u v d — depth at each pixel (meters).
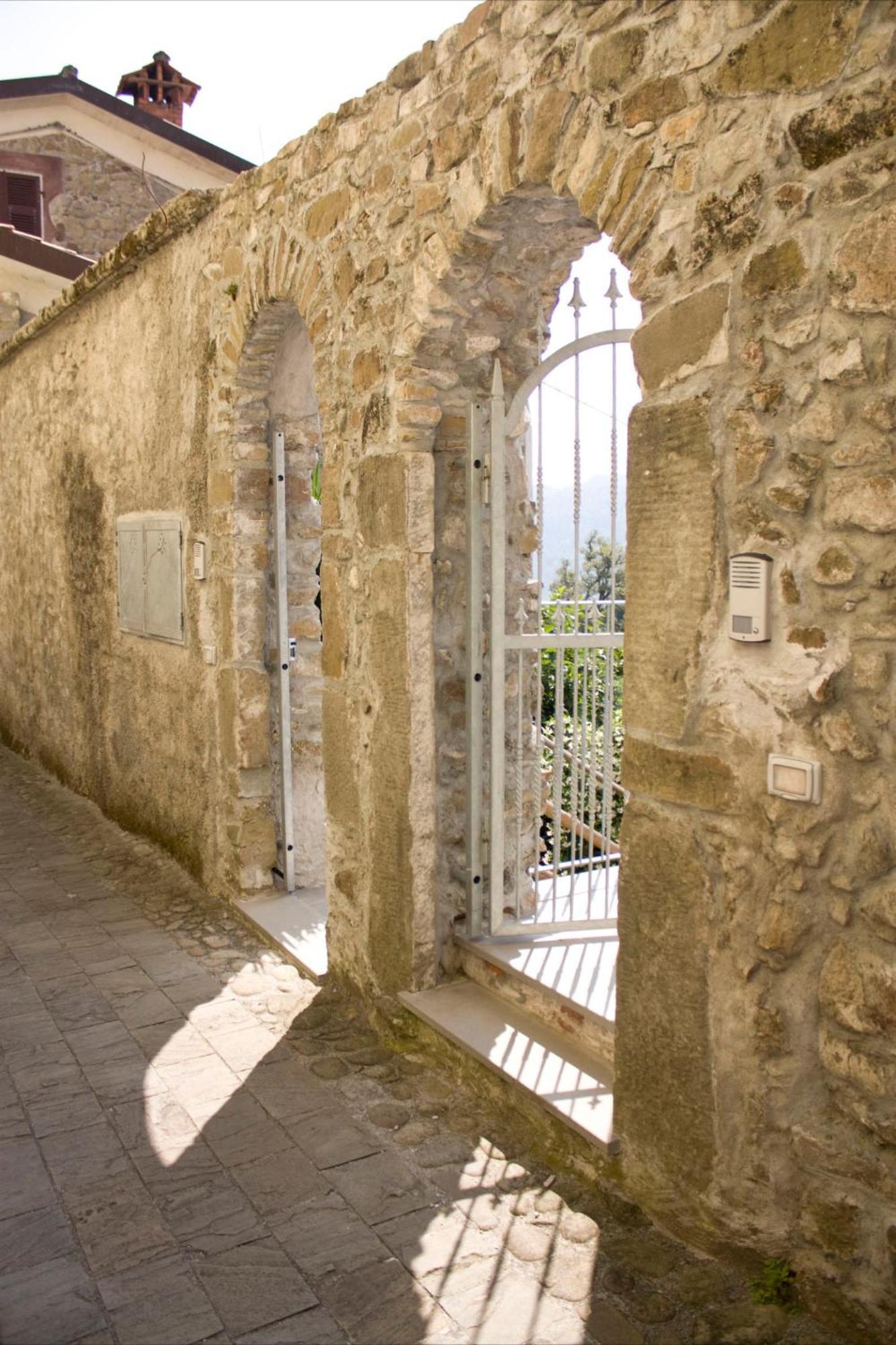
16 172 10.91
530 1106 2.94
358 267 3.45
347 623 3.70
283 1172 2.80
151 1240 2.53
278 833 4.82
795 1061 2.20
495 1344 2.18
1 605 9.12
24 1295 2.34
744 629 2.18
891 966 2.00
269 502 4.67
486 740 3.56
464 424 3.47
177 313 5.03
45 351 7.25
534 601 3.71
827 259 2.01
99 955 4.38
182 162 11.55
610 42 2.39
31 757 8.43
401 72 3.14
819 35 1.97
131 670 6.00
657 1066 2.47
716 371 2.23
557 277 3.27
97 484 6.39
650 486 2.39
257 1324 2.24
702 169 2.22
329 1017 3.75
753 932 2.24
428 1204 2.65
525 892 3.78
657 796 2.42
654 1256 2.42
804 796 2.10
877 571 1.97
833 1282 2.16
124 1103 3.17
